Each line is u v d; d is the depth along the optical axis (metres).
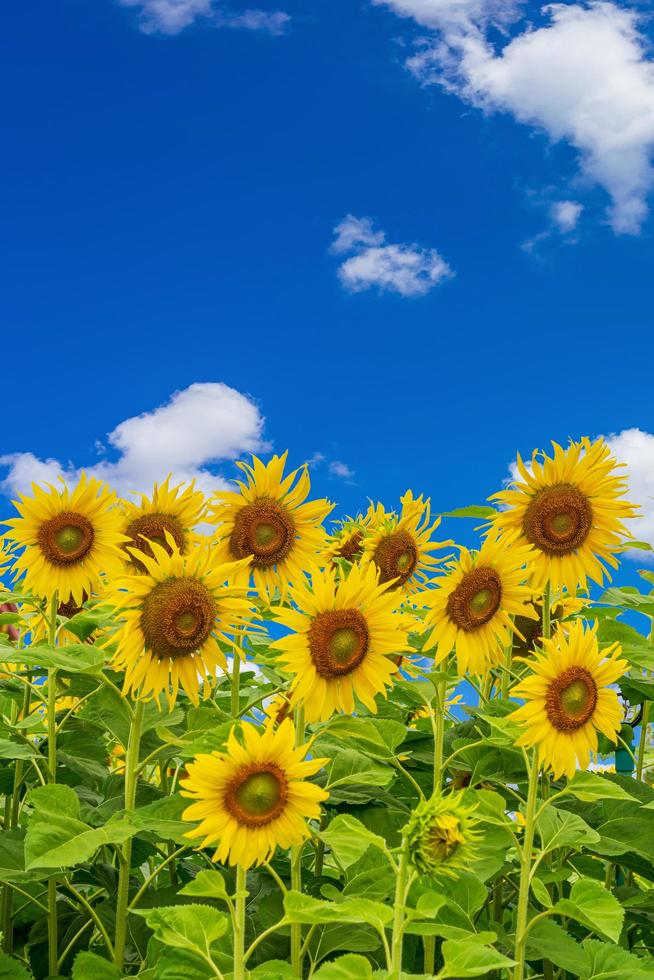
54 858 1.22
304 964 1.45
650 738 2.08
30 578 1.70
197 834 1.14
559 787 1.75
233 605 1.50
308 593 1.42
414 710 2.01
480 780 1.64
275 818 1.15
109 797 1.67
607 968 1.30
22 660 1.45
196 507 1.81
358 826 1.27
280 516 1.77
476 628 1.61
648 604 1.79
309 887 1.58
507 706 1.71
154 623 1.46
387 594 1.45
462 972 1.06
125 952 1.52
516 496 1.78
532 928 1.39
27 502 1.69
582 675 1.42
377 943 1.43
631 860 1.59
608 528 1.76
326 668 1.42
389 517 2.02
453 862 1.04
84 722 1.85
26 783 1.89
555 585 1.76
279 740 1.16
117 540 1.70
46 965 1.64
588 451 1.77
